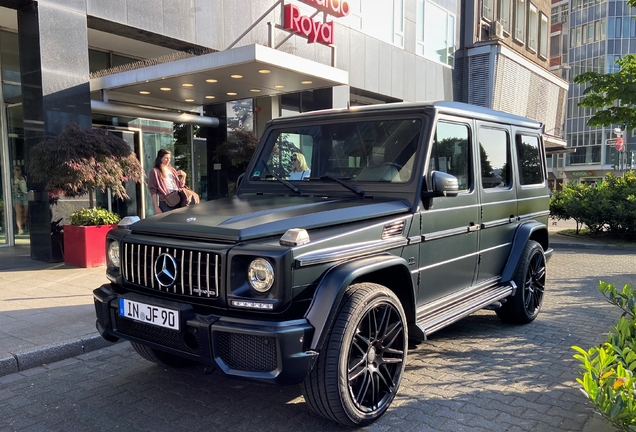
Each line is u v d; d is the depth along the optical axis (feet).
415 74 58.08
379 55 52.06
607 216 40.98
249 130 43.91
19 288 21.86
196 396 12.07
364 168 13.09
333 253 9.71
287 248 8.98
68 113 28.45
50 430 10.51
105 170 25.82
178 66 30.25
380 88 52.37
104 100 34.71
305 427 10.41
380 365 10.68
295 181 13.99
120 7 31.19
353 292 9.92
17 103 35.81
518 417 10.74
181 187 26.45
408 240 11.67
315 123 14.32
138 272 10.68
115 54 38.88
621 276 26.86
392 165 12.66
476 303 14.02
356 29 48.62
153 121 40.98
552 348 15.17
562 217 45.96
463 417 10.76
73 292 21.17
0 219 35.58
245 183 14.97
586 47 179.11
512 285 16.40
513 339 16.06
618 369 7.96
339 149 13.62
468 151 14.40
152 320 9.86
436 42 62.03
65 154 24.71
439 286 13.20
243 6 38.99
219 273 9.31
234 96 37.45
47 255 27.86
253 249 9.05
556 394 11.90
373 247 10.64
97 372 13.82
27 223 36.88
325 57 45.14
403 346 11.08
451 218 13.38
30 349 14.40
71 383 13.05
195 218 10.69
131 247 10.89
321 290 9.29
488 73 66.13
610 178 44.47
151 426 10.58
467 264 14.42
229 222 10.06
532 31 87.20
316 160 13.99
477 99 67.31
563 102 93.40
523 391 12.08
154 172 25.25
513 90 71.46
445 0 63.00
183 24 34.99
